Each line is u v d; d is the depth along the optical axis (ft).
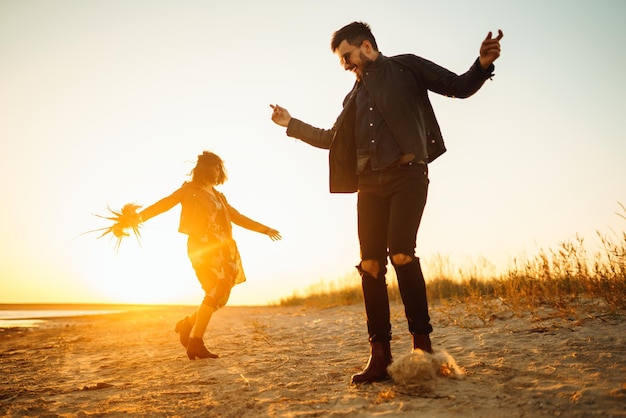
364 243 9.04
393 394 7.61
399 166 8.71
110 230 13.32
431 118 9.30
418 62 9.20
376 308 8.98
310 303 44.88
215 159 15.31
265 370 10.99
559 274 18.38
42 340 22.68
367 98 9.22
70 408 8.69
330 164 9.77
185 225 14.65
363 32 9.47
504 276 20.35
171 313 47.16
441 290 27.32
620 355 8.94
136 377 11.55
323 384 9.07
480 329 14.07
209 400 8.61
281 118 10.46
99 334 24.54
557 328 12.36
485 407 6.77
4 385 11.25
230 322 28.25
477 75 8.44
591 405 6.40
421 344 8.68
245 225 16.02
